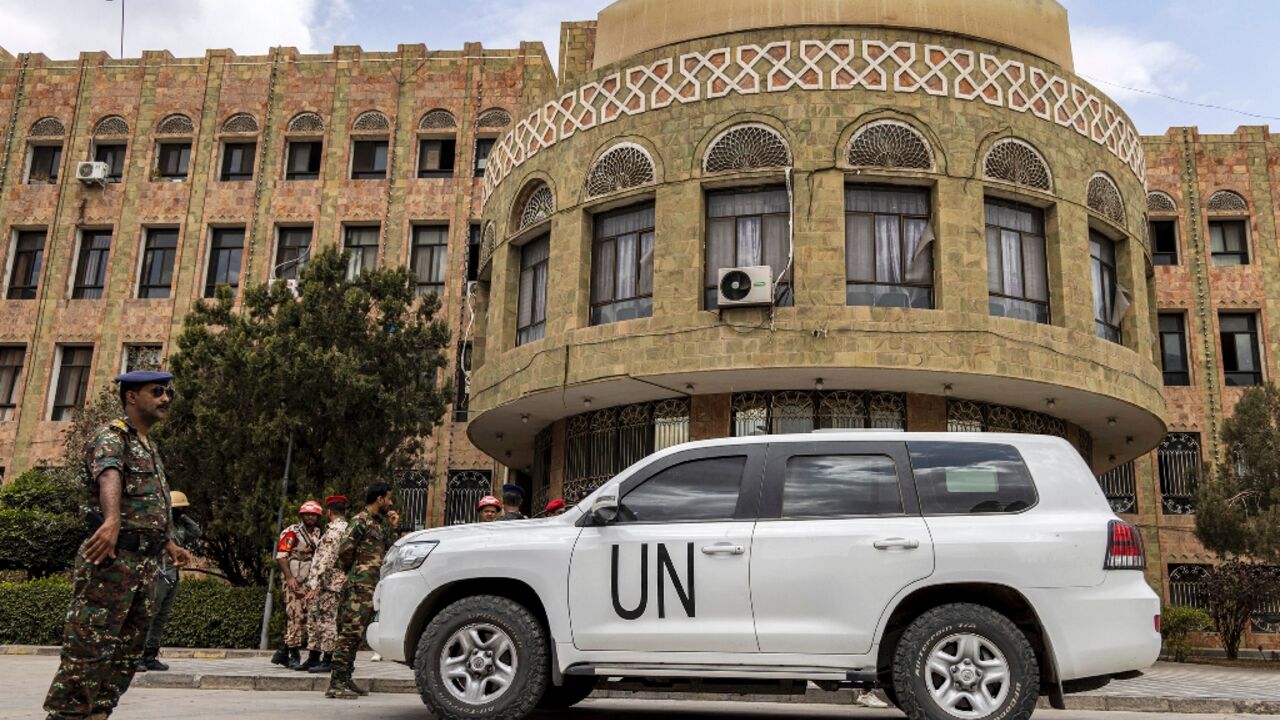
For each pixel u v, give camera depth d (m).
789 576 6.81
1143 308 17.58
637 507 7.28
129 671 5.54
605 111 17.09
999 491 6.99
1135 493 26.30
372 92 29.28
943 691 6.55
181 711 7.78
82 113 30.09
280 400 17.09
